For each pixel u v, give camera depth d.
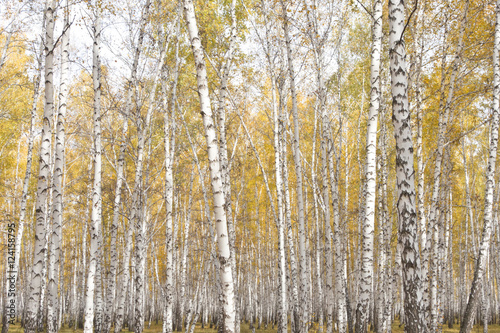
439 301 13.93
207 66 13.91
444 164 14.57
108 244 23.33
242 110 15.85
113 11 11.51
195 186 24.00
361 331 8.35
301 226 12.41
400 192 6.06
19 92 19.27
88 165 22.70
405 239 5.92
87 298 9.79
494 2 12.01
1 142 20.41
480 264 11.33
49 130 8.27
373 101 8.54
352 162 20.53
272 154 21.83
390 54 6.39
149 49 13.24
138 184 13.16
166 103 13.95
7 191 21.64
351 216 19.55
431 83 13.84
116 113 16.80
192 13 7.35
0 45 16.34
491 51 12.41
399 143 6.14
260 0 13.16
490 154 10.80
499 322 32.88
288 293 23.11
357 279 20.78
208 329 29.28
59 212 10.48
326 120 12.74
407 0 12.06
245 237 26.34
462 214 27.36
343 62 16.94
